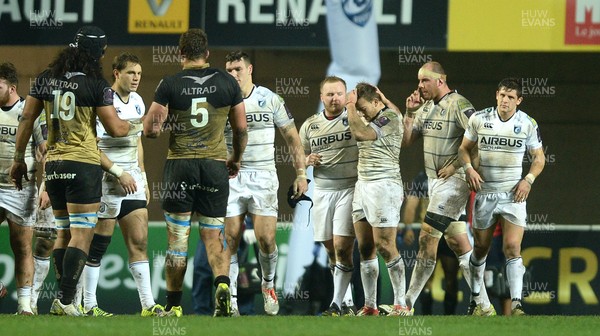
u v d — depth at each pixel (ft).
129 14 111.24
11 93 95.81
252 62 121.29
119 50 121.39
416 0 111.55
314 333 67.51
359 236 96.32
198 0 111.34
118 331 67.15
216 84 78.89
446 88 99.35
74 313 81.76
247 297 110.63
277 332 67.62
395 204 95.40
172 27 111.34
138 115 94.22
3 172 95.55
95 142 80.94
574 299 114.11
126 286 112.68
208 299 108.88
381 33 112.06
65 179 79.51
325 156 98.73
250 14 112.06
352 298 106.63
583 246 114.52
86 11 111.24
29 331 66.33
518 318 85.71
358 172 96.37
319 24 112.37
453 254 111.04
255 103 97.81
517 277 95.91
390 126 95.20
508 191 96.02
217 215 79.56
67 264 80.18
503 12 110.01
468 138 96.02
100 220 92.58
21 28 111.34
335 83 98.27
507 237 96.58
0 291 105.29
